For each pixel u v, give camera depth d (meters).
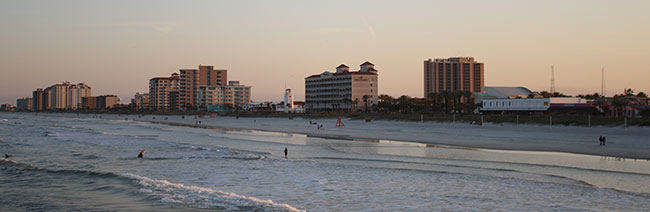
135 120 183.50
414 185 27.94
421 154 44.94
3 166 37.38
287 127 106.12
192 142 62.72
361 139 65.81
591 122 76.50
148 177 32.06
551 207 22.08
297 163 38.16
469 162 38.34
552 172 32.16
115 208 23.02
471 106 139.12
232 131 92.69
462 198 24.23
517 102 121.19
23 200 24.94
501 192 25.56
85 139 69.19
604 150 44.81
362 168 35.00
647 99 114.75
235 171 34.12
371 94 191.00
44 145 58.34
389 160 40.22
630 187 26.38
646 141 51.75
